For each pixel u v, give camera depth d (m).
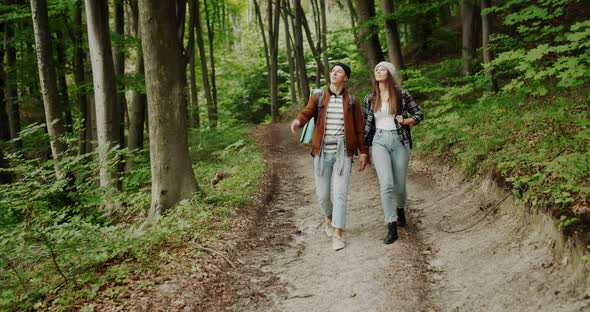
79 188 5.95
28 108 15.05
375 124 4.64
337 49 28.38
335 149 4.53
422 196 6.13
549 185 3.95
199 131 14.61
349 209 6.05
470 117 7.36
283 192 7.68
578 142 4.54
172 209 5.98
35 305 3.63
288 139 15.08
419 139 8.44
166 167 6.12
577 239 3.14
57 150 7.68
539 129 5.56
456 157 6.63
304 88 20.12
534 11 5.99
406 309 3.30
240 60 31.36
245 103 29.45
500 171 4.99
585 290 2.92
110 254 4.55
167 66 5.98
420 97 11.77
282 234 5.36
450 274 3.75
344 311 3.41
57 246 4.34
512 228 4.08
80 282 3.98
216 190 7.31
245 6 29.72
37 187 5.06
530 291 3.17
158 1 5.75
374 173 7.85
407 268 3.92
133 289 3.77
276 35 23.70
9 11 11.06
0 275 4.36
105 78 7.96
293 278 4.09
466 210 5.05
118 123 8.26
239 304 3.67
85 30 11.84
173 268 4.14
